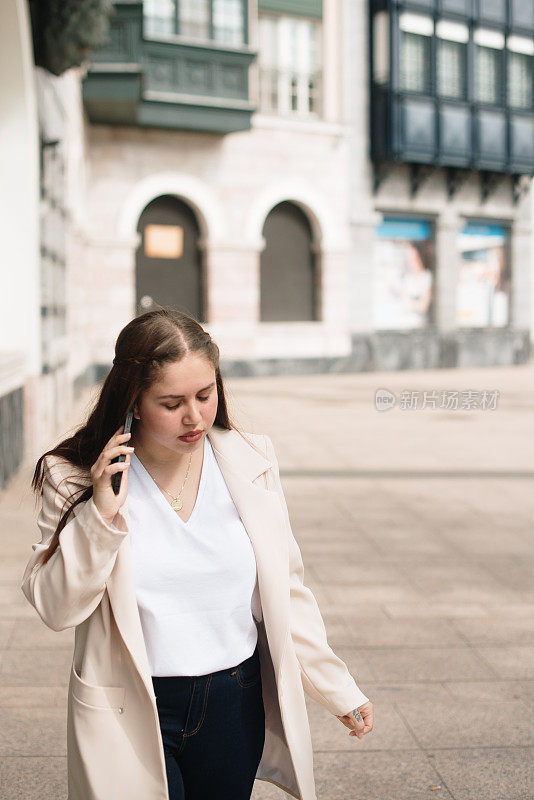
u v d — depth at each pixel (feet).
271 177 67.26
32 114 28.91
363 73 71.05
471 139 74.90
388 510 24.12
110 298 62.23
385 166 71.92
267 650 6.54
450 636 14.30
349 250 71.56
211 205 64.95
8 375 25.30
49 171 33.47
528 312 83.05
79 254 52.60
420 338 75.87
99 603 5.79
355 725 6.59
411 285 75.97
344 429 40.70
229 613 6.08
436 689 12.22
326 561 18.78
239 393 56.34
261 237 68.23
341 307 71.46
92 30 29.45
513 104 77.66
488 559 19.19
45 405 31.76
